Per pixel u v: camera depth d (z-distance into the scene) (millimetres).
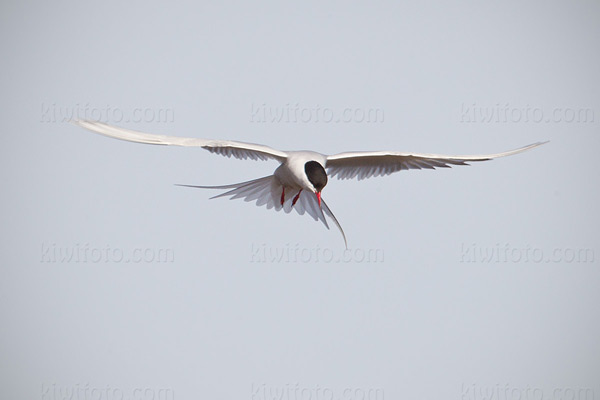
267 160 10633
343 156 10625
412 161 11289
